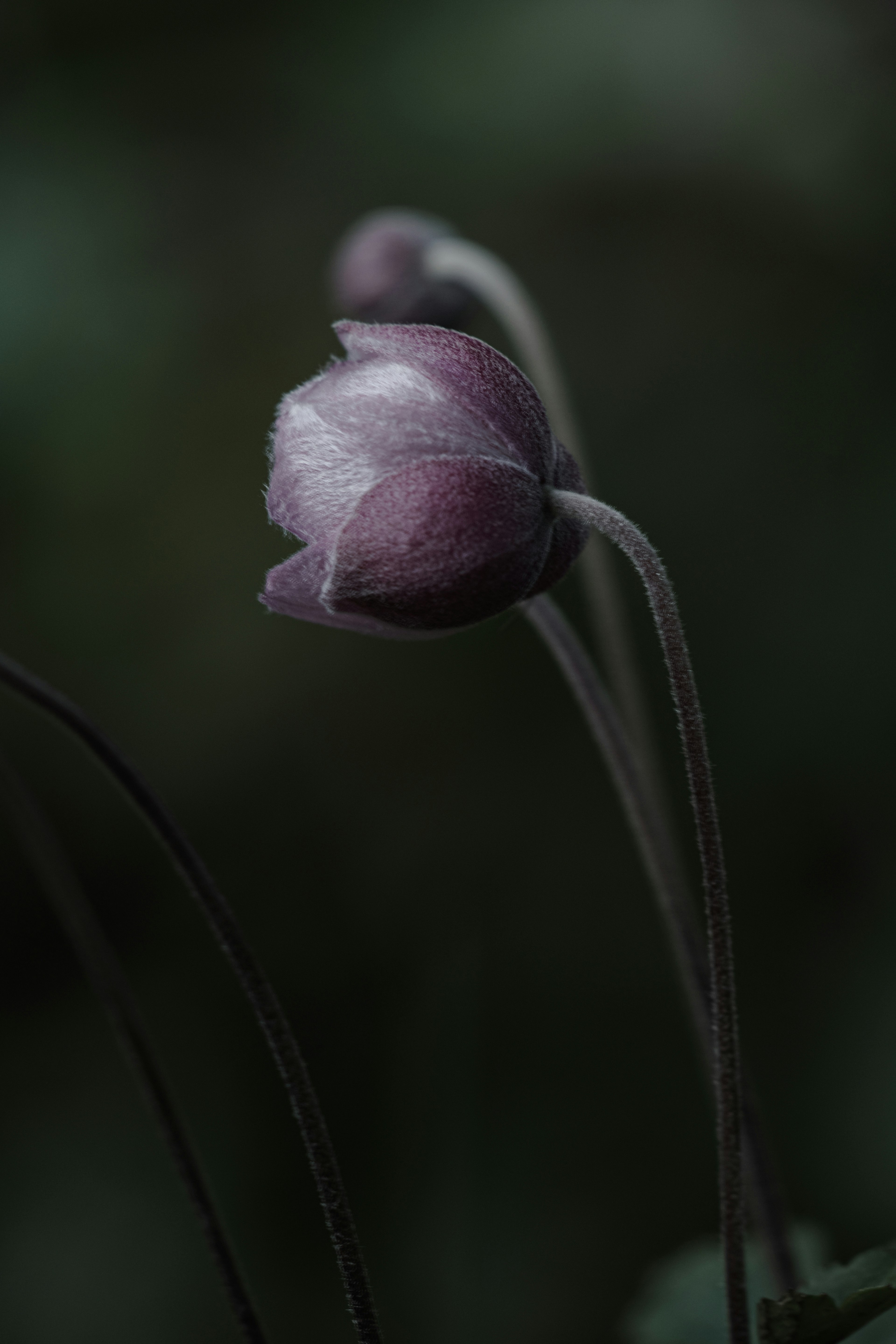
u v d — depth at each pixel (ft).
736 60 1.83
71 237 1.92
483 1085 1.93
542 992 1.98
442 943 2.02
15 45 1.97
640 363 2.03
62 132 1.96
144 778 1.11
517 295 1.42
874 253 1.87
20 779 1.19
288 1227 1.92
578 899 2.01
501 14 1.89
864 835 1.82
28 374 1.87
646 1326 1.31
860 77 1.85
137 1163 1.97
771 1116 1.76
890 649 1.79
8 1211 1.94
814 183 1.82
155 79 1.99
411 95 1.89
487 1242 1.85
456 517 1.10
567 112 1.85
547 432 1.12
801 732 1.83
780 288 1.98
